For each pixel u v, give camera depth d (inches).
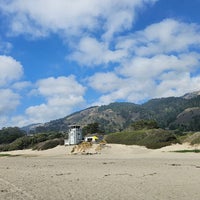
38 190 844.6
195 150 2630.4
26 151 4729.3
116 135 4045.3
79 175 1201.4
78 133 4362.7
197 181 958.4
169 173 1189.1
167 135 3405.5
